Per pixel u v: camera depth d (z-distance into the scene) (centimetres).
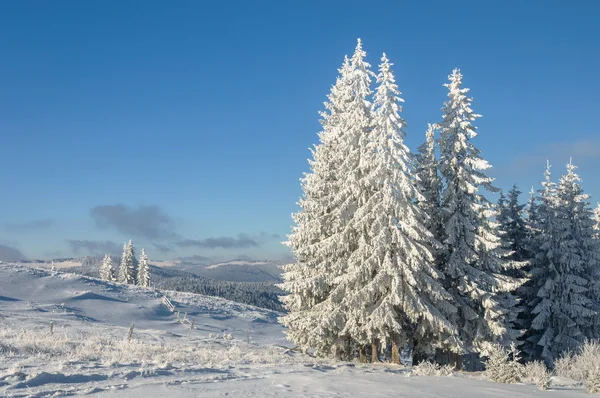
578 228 3256
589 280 3244
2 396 802
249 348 3009
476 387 1349
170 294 7894
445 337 2319
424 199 2227
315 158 2844
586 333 3166
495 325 2383
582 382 1891
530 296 3225
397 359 2302
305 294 2519
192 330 5175
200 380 1086
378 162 2275
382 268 2197
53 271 7288
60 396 829
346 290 2308
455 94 2658
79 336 2570
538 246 3194
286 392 983
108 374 1057
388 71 2288
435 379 1505
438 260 2611
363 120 2416
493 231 2555
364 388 1132
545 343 2948
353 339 2528
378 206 2228
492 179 2545
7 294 5538
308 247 2525
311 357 2455
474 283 2422
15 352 1451
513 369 1677
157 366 1255
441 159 2666
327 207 2570
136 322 5331
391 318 2142
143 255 10712
